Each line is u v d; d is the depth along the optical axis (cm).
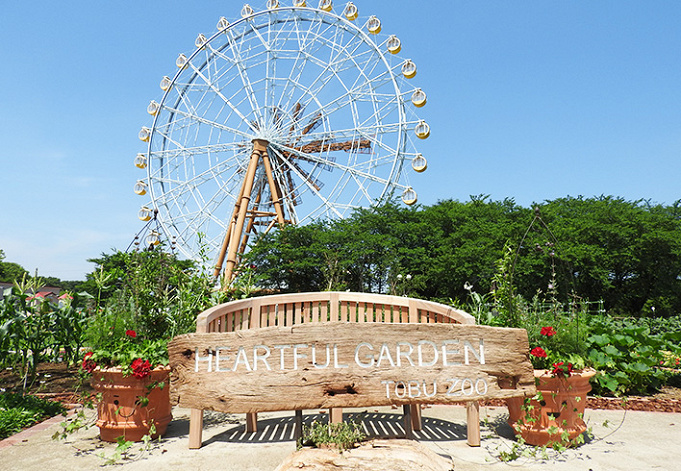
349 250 2658
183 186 3088
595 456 414
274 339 388
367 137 2869
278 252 2920
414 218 3111
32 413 566
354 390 379
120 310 604
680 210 3491
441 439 464
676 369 859
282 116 3158
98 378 470
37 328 658
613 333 759
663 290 3055
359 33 2923
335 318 511
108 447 450
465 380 389
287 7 3058
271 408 374
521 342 405
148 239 754
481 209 3105
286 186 3291
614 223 3019
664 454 423
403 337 393
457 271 2553
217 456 416
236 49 3148
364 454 342
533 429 434
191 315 618
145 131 3191
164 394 484
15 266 5947
